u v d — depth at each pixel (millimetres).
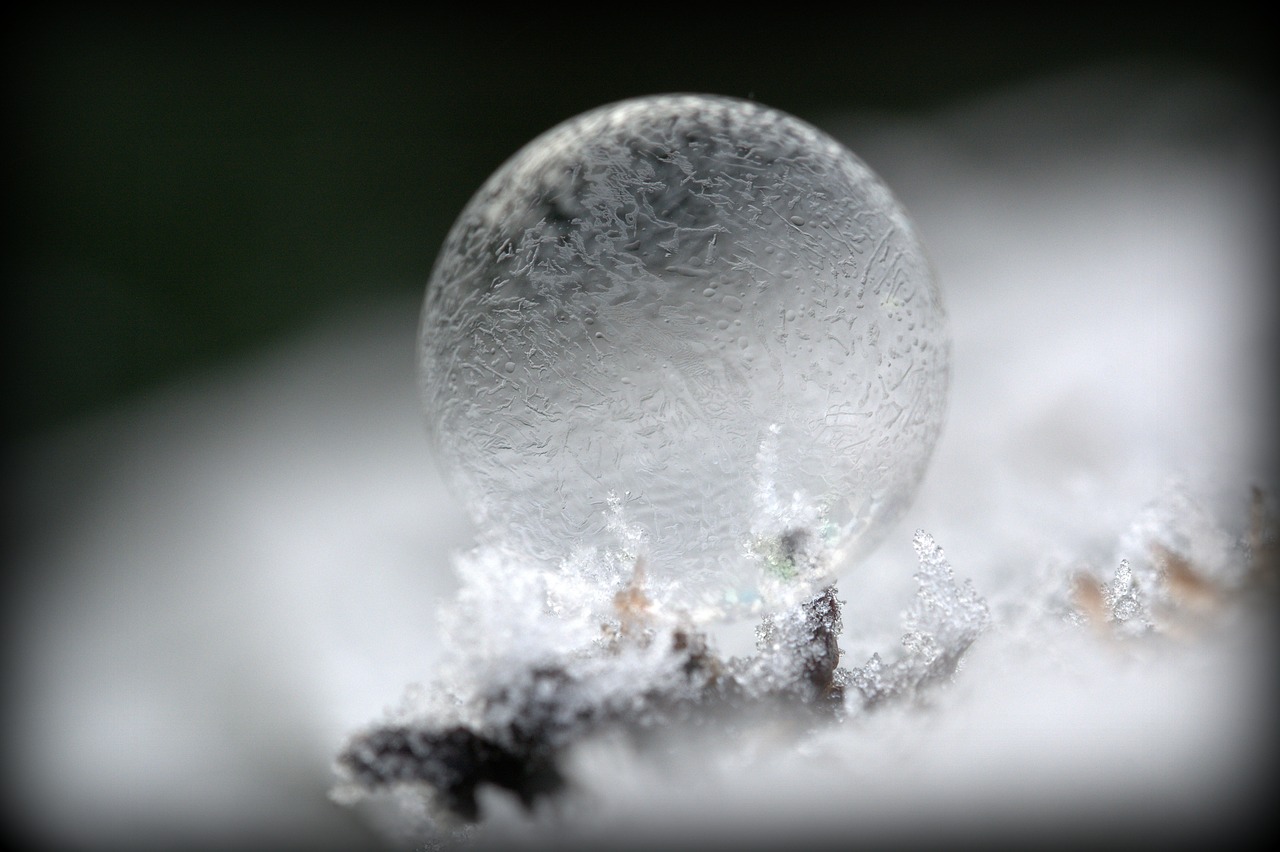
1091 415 283
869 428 235
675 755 229
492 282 236
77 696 259
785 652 233
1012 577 252
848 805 228
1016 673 237
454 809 227
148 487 299
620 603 234
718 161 236
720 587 235
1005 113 413
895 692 234
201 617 270
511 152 404
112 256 373
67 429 327
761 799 229
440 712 231
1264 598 238
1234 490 257
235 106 406
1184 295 308
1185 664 236
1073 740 232
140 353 350
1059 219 363
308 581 273
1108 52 431
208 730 251
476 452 237
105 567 282
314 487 293
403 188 394
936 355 241
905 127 417
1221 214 343
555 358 233
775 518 233
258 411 330
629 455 232
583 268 233
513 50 433
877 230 238
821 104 425
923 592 237
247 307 368
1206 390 282
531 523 235
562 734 227
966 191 384
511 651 230
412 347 351
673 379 232
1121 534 251
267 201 391
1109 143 393
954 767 230
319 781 242
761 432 232
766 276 233
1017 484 271
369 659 257
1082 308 315
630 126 239
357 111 408
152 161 387
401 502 287
